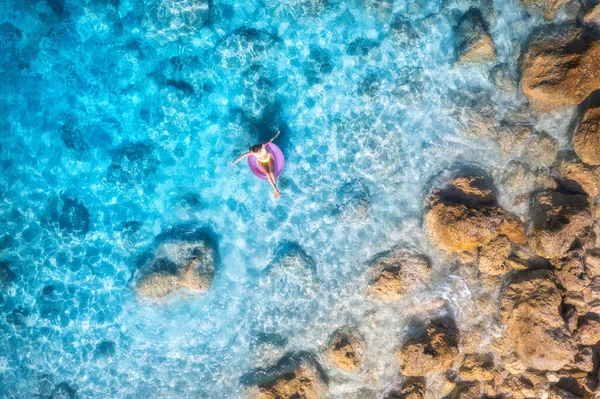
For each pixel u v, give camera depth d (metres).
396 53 8.11
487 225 7.43
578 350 7.73
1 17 7.91
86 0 8.02
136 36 8.09
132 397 8.04
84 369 7.97
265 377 7.82
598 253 7.71
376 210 8.16
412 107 8.09
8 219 7.88
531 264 7.91
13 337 7.83
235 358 8.07
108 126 8.14
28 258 7.94
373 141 8.12
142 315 7.98
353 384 8.02
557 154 7.86
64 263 8.01
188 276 7.69
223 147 8.17
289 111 8.28
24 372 7.85
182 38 8.09
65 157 8.01
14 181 7.92
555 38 7.46
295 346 8.09
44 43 7.96
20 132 7.97
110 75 8.09
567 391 7.70
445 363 7.61
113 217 8.11
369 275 8.06
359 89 8.16
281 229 8.23
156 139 8.19
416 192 8.13
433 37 8.08
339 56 8.20
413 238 8.09
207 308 8.09
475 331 7.93
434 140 8.09
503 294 7.82
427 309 7.96
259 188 8.23
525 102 7.91
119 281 8.06
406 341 7.89
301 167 8.24
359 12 8.12
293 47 8.22
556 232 7.39
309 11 8.12
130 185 8.05
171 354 8.10
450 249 7.81
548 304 7.41
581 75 7.06
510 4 7.83
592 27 7.36
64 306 7.98
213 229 8.22
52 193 8.00
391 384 8.00
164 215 8.18
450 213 7.58
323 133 8.24
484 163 8.08
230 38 7.98
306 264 8.07
